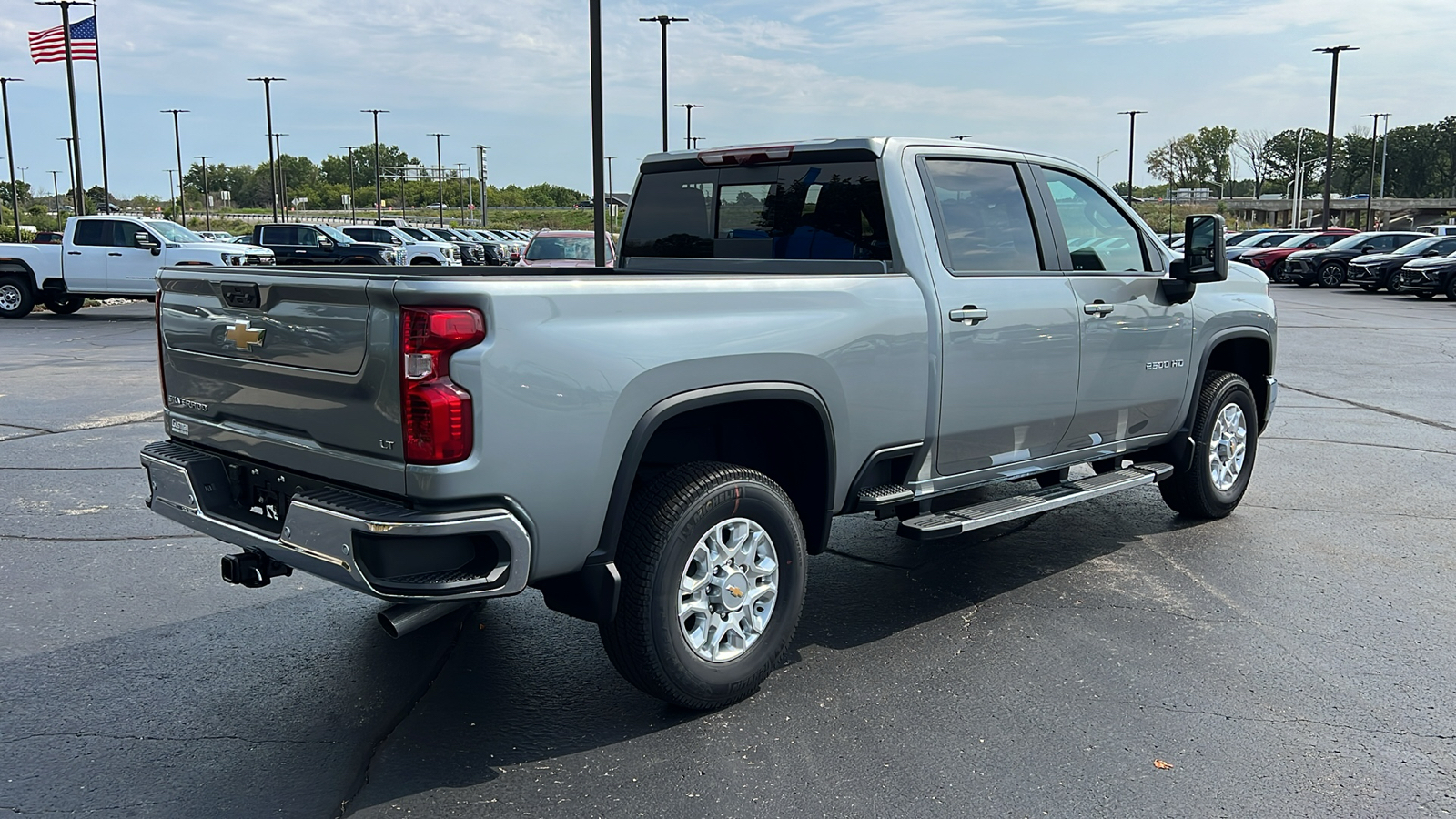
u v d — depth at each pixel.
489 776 3.50
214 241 22.89
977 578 5.56
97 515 6.62
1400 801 3.35
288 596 5.26
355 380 3.32
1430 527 6.51
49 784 3.43
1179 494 6.50
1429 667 4.39
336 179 151.25
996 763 3.59
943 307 4.57
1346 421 10.23
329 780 3.48
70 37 32.06
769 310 3.94
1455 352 16.05
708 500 3.75
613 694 4.14
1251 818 3.25
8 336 18.08
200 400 4.07
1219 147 119.12
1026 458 5.20
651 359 3.55
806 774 3.51
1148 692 4.15
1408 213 111.00
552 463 3.35
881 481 4.60
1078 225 5.46
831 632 4.80
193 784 3.45
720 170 5.30
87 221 21.42
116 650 4.56
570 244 18.61
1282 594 5.29
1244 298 6.49
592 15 14.95
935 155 4.80
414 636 4.75
